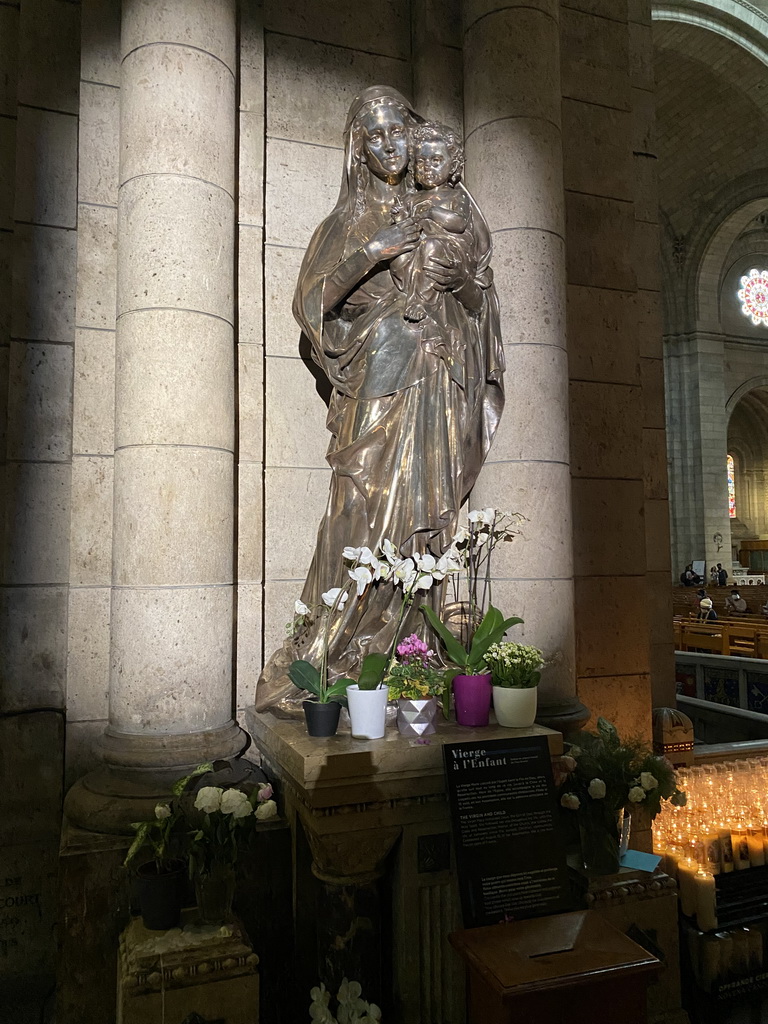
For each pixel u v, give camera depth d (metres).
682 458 25.95
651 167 5.00
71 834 2.87
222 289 3.28
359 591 2.92
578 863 3.07
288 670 3.07
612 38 4.59
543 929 2.54
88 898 2.79
